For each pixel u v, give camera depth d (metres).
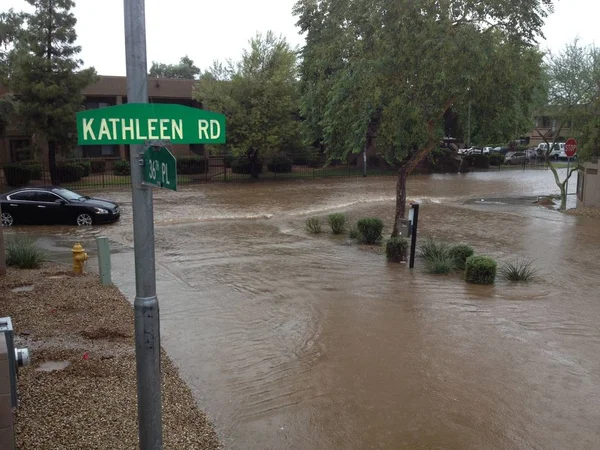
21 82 28.38
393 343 7.66
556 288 10.94
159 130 3.30
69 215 18.16
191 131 3.40
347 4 14.81
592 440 5.25
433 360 7.09
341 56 14.99
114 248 14.53
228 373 6.64
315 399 6.01
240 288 10.41
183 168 37.06
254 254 13.73
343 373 6.68
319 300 9.69
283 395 6.09
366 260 13.27
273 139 33.41
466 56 12.80
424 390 6.25
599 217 20.84
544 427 5.48
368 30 13.81
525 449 5.09
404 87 13.65
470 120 14.59
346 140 15.18
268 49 34.66
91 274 11.10
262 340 7.73
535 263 13.33
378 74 13.54
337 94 14.38
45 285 9.89
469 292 10.44
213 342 7.63
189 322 8.44
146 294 3.42
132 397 5.63
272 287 10.52
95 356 6.73
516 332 8.18
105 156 40.09
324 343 7.64
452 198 27.92
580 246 15.50
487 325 8.48
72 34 28.89
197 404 5.84
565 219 20.58
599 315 9.10
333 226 17.12
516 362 7.06
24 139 36.06
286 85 33.62
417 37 12.91
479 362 7.05
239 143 33.69
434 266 11.98
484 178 39.28
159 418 3.58
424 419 5.61
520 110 15.05
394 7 13.10
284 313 8.93
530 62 14.25
